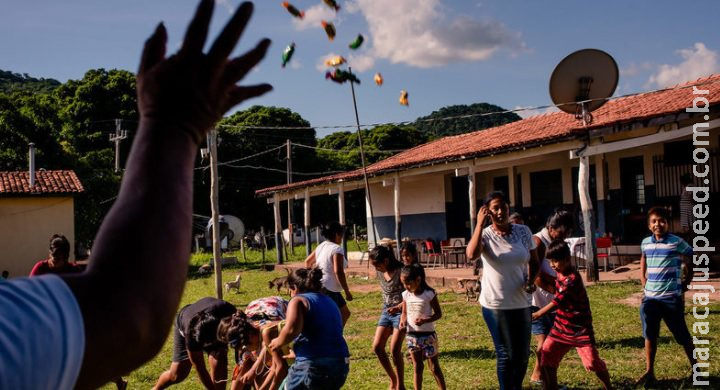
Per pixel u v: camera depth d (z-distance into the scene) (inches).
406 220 927.7
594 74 543.5
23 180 957.8
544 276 258.7
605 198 692.1
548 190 762.2
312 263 300.8
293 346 192.5
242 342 202.7
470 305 509.0
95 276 28.6
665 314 261.4
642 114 569.9
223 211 1833.2
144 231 29.8
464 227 875.4
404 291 264.2
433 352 249.6
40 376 24.7
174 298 30.3
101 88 1691.7
